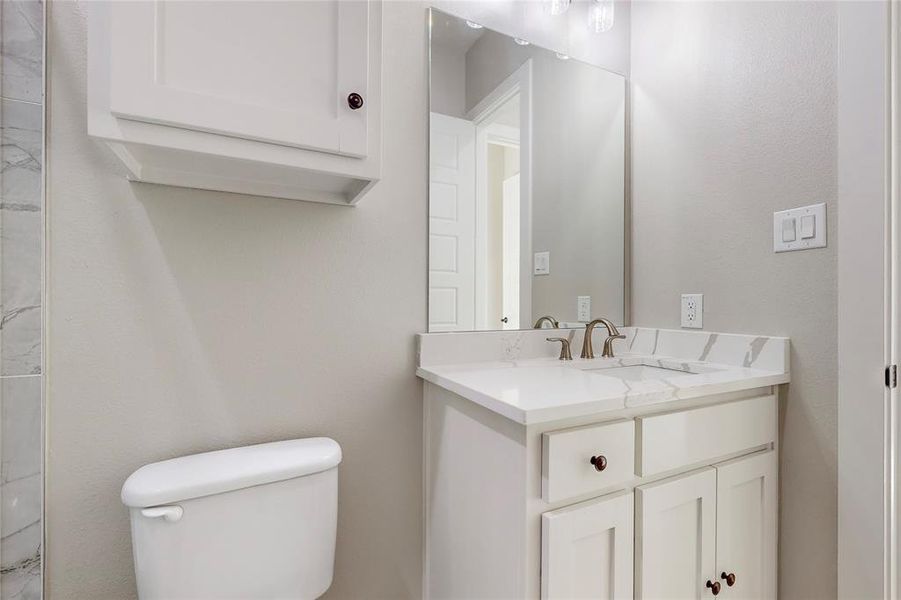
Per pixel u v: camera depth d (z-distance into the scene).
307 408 1.07
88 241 0.88
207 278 0.97
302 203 1.07
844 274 1.01
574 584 0.80
